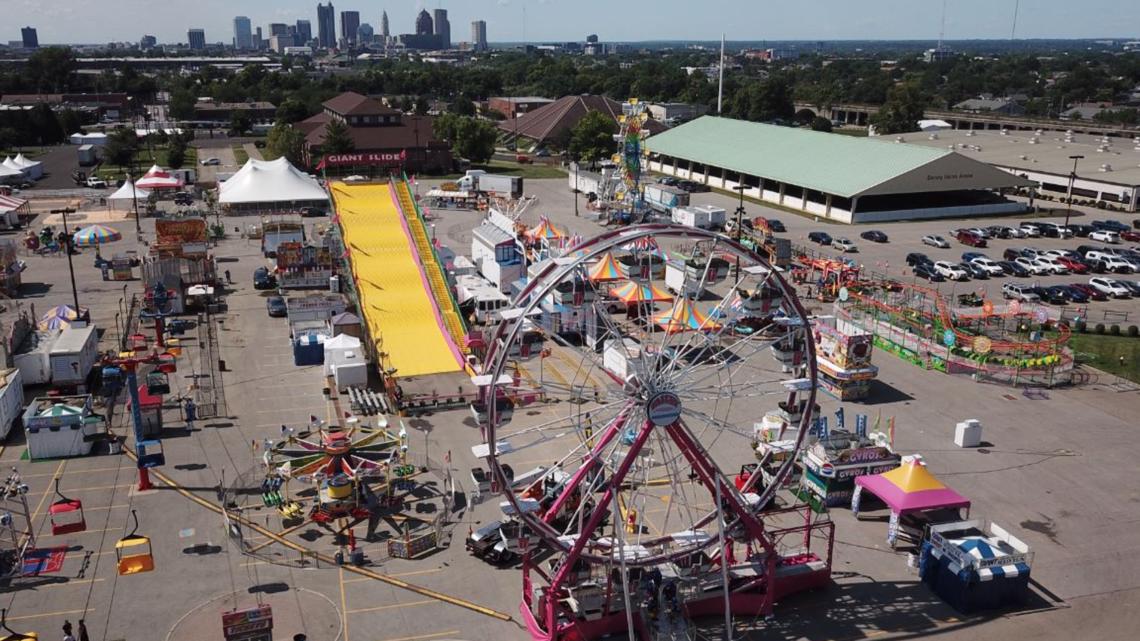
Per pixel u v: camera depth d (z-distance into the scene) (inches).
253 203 5241.1
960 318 3221.0
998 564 1651.1
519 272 3575.3
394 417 2460.6
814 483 2055.9
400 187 3914.9
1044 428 2443.4
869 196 5600.4
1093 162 6328.7
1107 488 2101.4
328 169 6673.2
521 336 1878.7
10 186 6087.6
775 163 6003.9
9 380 2375.7
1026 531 1907.0
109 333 3117.6
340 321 2920.8
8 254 3686.0
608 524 1940.2
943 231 5049.2
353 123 7514.8
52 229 4724.4
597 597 1584.6
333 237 3853.3
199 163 7509.8
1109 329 3319.4
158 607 1606.8
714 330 2596.0
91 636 1521.9
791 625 1619.1
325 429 2171.5
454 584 1715.1
